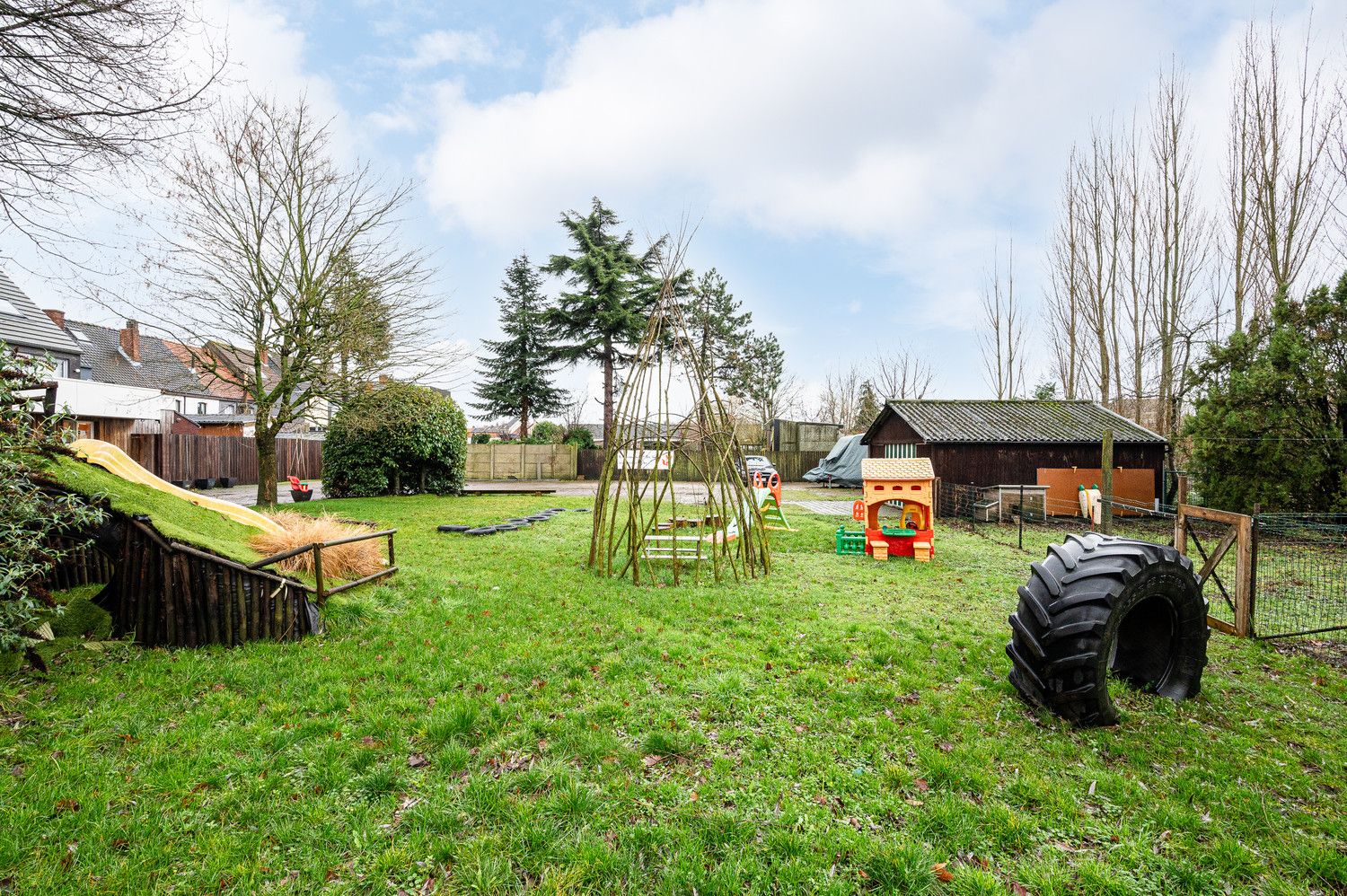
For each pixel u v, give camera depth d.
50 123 4.16
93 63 4.16
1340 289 11.12
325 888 2.01
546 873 2.08
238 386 12.99
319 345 12.98
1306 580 7.05
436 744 2.96
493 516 12.46
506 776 2.67
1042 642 3.33
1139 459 14.52
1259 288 16.23
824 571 7.43
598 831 2.32
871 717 3.32
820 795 2.56
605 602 5.75
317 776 2.64
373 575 5.96
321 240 13.30
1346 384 10.71
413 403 16.33
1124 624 3.95
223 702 3.37
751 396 34.59
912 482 8.27
